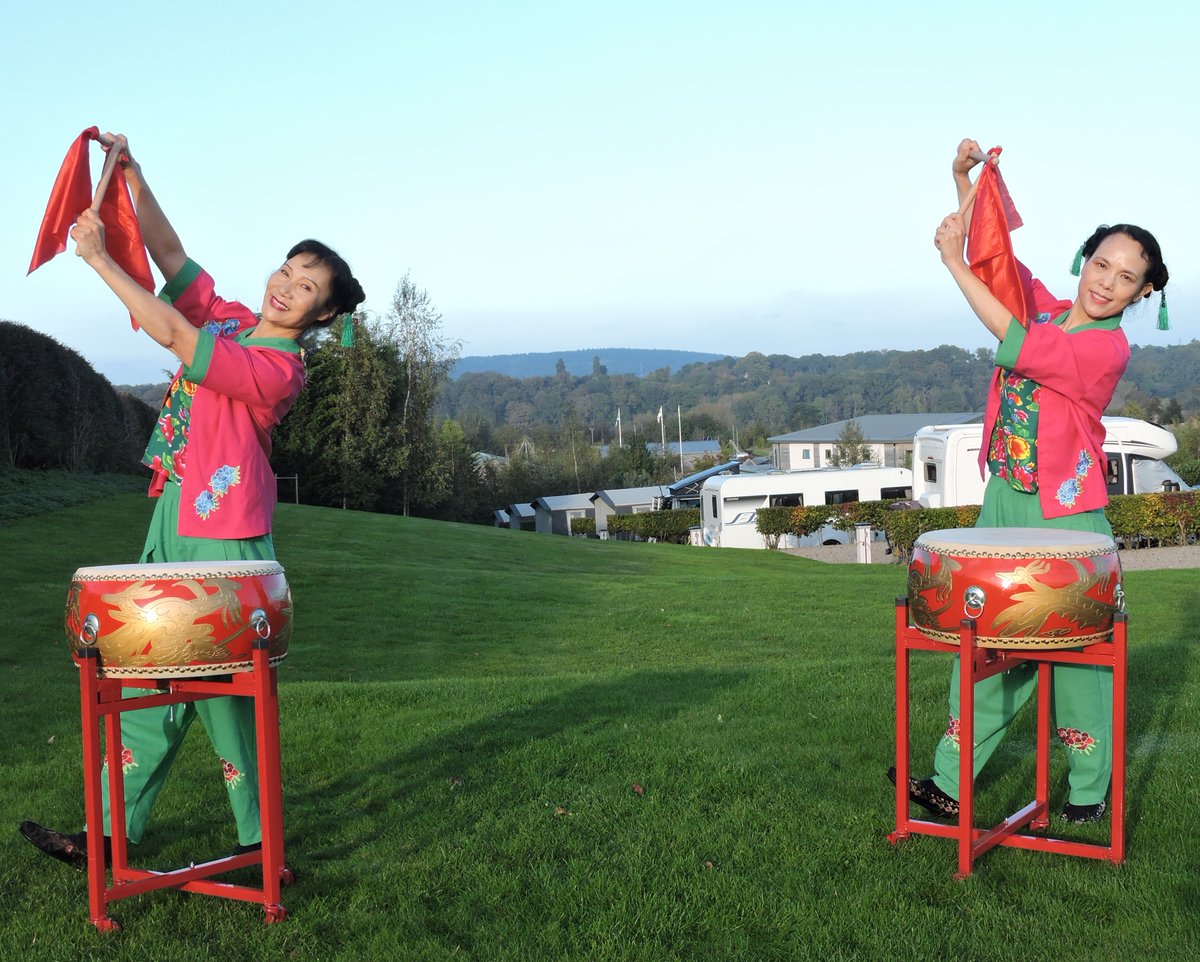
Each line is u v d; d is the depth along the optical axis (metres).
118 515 21.78
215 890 3.40
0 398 24.64
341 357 40.72
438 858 3.79
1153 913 3.18
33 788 4.88
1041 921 3.17
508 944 3.12
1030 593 3.31
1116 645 3.44
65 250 3.65
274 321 3.69
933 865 3.60
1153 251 3.66
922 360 190.38
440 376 44.66
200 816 4.39
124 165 3.70
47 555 16.95
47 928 3.28
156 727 3.58
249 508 3.58
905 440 59.31
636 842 3.92
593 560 22.84
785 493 31.92
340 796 4.62
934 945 3.03
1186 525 23.86
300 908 3.39
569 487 70.19
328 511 29.02
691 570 21.34
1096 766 3.87
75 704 7.29
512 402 185.50
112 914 3.35
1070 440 3.75
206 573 3.17
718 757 5.00
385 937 3.17
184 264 3.95
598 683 7.33
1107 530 3.84
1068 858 3.64
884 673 7.21
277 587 3.33
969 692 3.38
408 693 6.82
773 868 3.64
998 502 3.98
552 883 3.54
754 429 126.69
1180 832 3.83
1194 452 52.56
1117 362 3.65
